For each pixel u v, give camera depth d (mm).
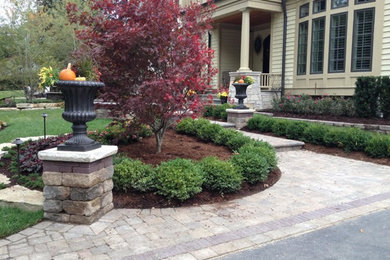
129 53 4941
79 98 3650
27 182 4586
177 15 5195
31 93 18422
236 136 6785
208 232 3418
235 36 17781
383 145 6855
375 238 3334
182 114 5320
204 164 4812
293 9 13641
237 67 18000
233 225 3604
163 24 4863
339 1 11695
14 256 2875
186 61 5020
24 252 2951
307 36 13039
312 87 12906
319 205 4262
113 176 4328
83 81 3598
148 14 4797
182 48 5094
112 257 2879
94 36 4906
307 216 3883
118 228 3486
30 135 8219
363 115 10250
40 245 3088
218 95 12945
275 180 5395
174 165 4559
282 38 14258
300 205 4258
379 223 3709
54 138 6324
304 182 5316
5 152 5973
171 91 4891
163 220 3721
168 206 4156
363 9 10961
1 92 25250
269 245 3172
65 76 3613
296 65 13648
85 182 3488
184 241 3207
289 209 4113
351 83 11453
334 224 3682
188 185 4227
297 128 8516
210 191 4598
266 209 4105
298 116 11734
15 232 3352
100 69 5012
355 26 11250
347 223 3709
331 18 11984
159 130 5750
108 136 6449
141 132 6691
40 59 18266
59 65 18859
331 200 4457
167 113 5102
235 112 10078
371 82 9930
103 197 3816
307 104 11852
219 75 17344
